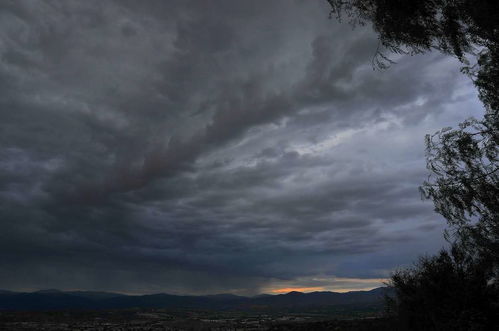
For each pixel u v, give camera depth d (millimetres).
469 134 13664
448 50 12508
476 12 10859
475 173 13258
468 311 14844
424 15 11852
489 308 14977
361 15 12695
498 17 10703
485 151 13414
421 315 16797
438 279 16188
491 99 13570
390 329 18406
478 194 13023
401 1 11711
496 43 12109
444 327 15344
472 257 14055
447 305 15438
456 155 13469
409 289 17641
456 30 11805
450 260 16516
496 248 12812
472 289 15141
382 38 12688
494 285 15312
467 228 13375
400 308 17984
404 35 12312
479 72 13672
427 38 12242
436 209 13758
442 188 13688
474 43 12461
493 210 13008
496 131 13398
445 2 11648
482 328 14695
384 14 12062
